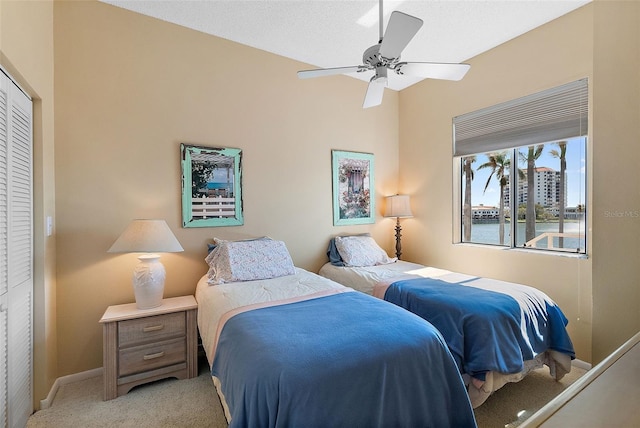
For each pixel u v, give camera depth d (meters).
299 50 3.07
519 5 2.38
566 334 2.12
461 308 1.91
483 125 3.11
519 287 2.28
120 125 2.43
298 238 3.30
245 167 2.98
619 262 0.99
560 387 2.13
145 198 2.53
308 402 1.08
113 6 2.42
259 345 1.30
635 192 0.95
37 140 1.93
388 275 2.79
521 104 2.80
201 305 2.19
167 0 2.38
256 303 1.86
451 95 3.42
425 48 2.99
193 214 2.72
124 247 2.12
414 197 3.88
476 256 3.20
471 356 1.79
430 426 1.31
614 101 0.99
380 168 3.93
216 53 2.83
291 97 3.25
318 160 3.44
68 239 2.26
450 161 3.45
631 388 0.57
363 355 1.25
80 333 2.29
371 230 3.86
